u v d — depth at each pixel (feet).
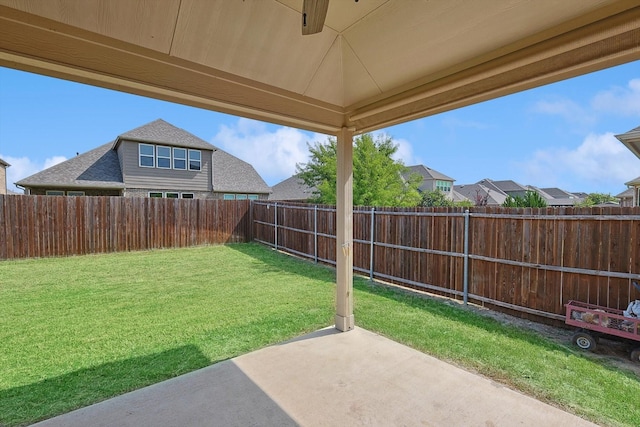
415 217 18.12
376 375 9.14
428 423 7.17
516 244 13.97
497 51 7.05
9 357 10.23
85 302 16.12
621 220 11.28
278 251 32.32
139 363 9.85
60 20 5.82
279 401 7.95
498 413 7.50
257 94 8.81
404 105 9.48
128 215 31.96
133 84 6.84
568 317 11.46
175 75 7.28
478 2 6.27
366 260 21.34
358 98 10.43
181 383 8.73
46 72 6.22
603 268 11.67
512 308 14.12
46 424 7.09
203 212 36.14
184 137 53.78
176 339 11.64
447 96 8.39
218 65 7.72
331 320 13.58
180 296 17.17
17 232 27.04
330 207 24.99
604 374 9.22
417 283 18.08
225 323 13.24
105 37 6.28
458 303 15.89
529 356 10.30
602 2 5.66
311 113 10.30
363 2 7.16
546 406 7.75
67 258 28.37
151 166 50.31
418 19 7.14
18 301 16.25
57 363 9.84
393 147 44.55
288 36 7.92
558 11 5.99
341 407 7.73
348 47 8.85
